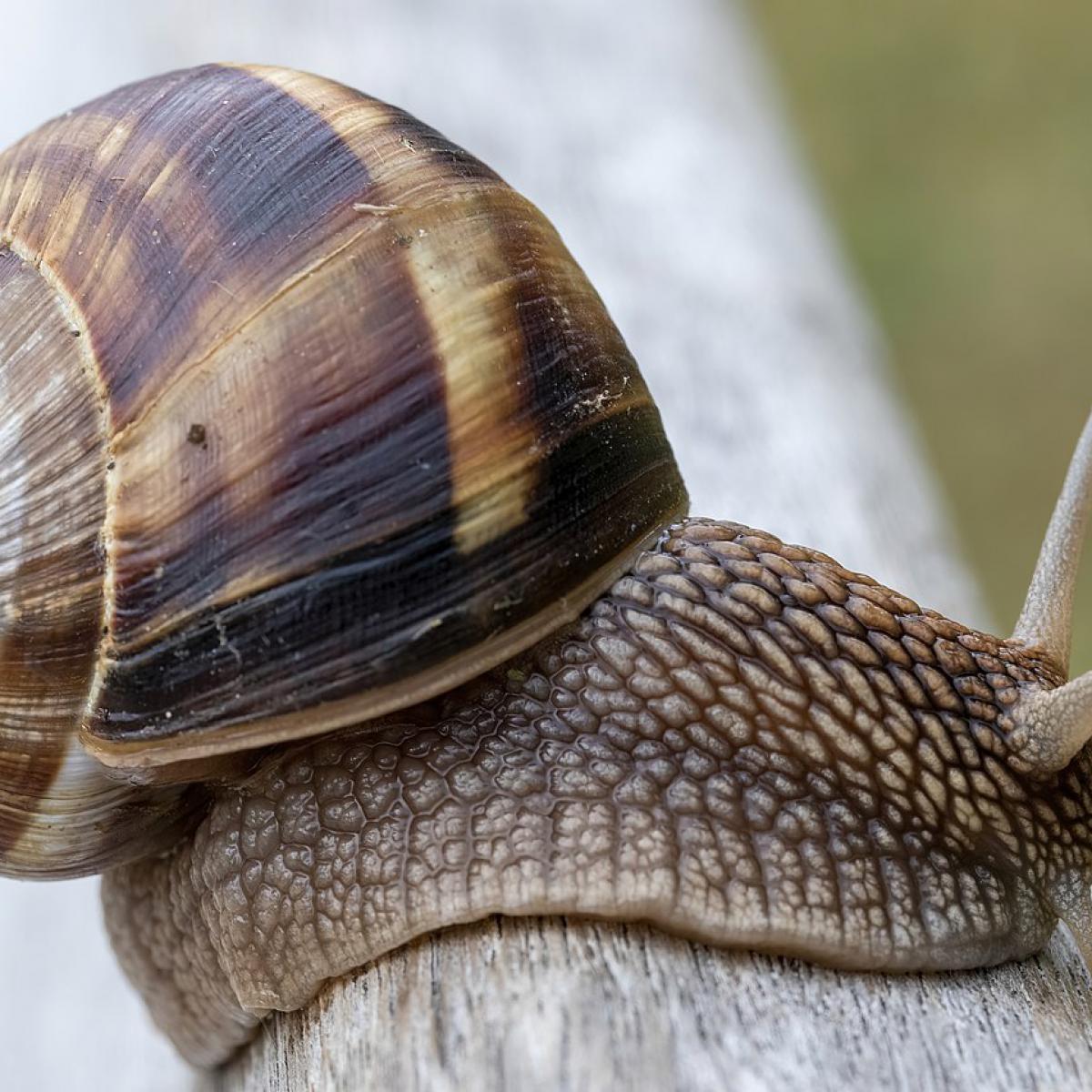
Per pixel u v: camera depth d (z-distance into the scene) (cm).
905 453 25
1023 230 48
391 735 20
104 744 19
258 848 20
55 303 19
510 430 19
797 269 26
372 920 19
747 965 19
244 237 19
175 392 19
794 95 55
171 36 30
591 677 20
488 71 29
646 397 20
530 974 19
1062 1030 19
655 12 34
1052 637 20
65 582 19
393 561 19
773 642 20
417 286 19
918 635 20
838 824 19
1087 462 20
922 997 19
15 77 33
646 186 26
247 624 19
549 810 19
